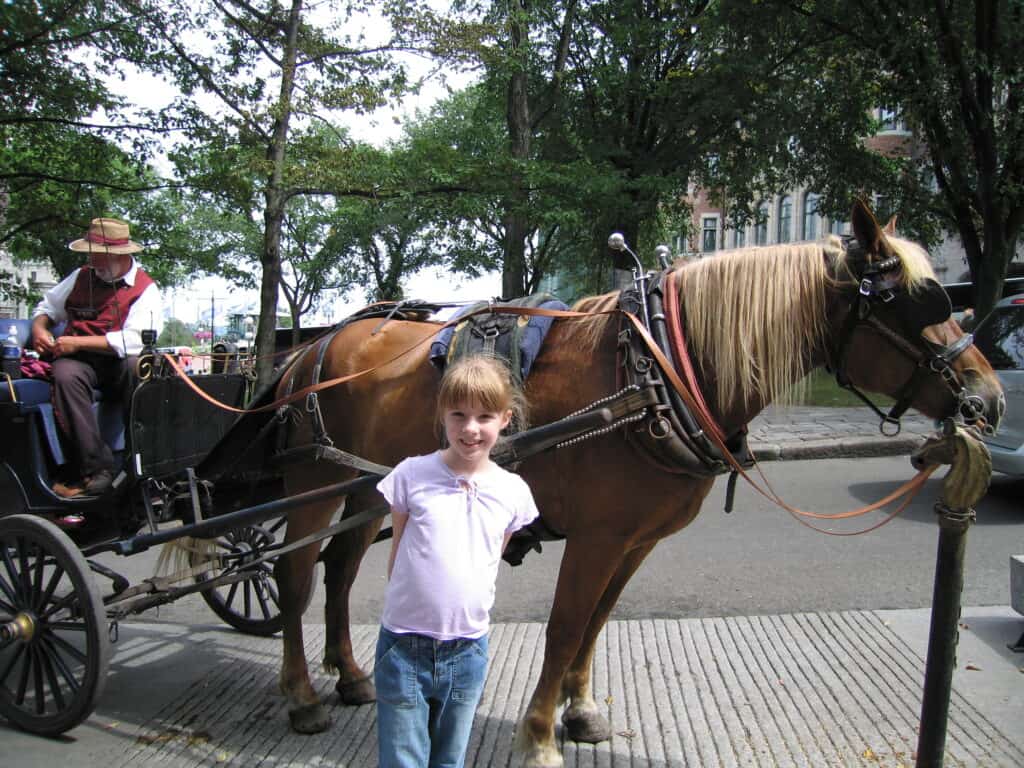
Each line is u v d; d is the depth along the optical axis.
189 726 3.21
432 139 12.11
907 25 11.41
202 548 3.74
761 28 13.46
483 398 2.04
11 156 10.82
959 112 11.59
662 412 2.50
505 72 12.54
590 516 2.66
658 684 3.43
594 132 16.59
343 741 3.09
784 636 3.92
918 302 2.43
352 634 4.21
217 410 4.03
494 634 4.08
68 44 9.35
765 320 2.61
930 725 2.33
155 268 13.69
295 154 10.52
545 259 22.17
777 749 2.89
